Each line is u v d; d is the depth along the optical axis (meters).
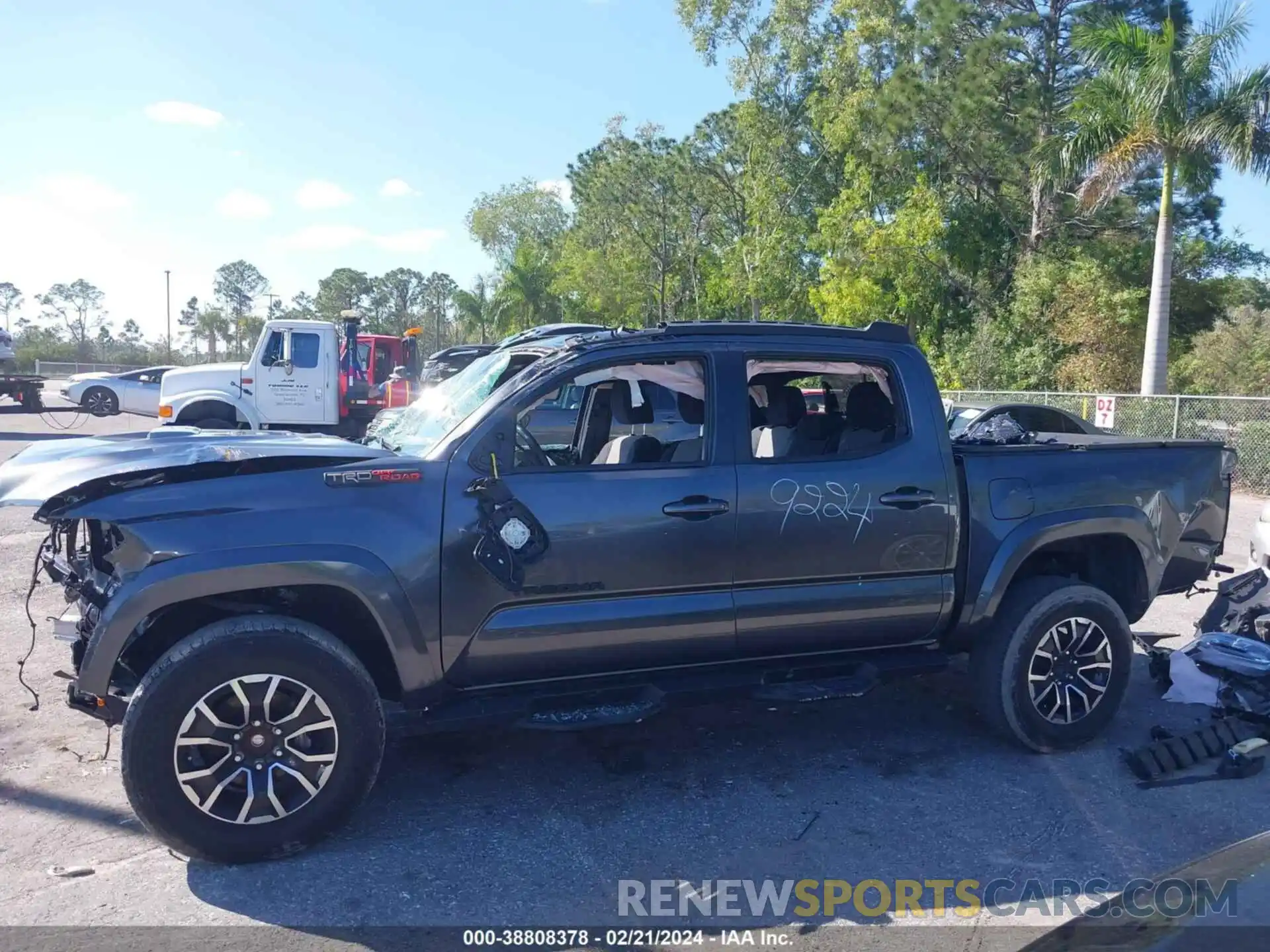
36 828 4.00
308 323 16.72
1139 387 25.98
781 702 4.37
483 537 3.88
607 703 4.18
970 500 4.63
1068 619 4.75
